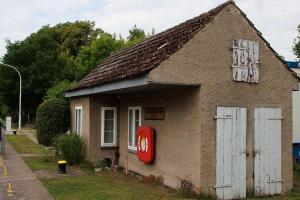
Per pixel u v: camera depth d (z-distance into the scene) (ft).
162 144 39.63
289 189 37.55
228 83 35.04
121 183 40.45
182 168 36.01
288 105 37.86
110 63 54.13
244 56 35.83
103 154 51.93
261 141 36.35
